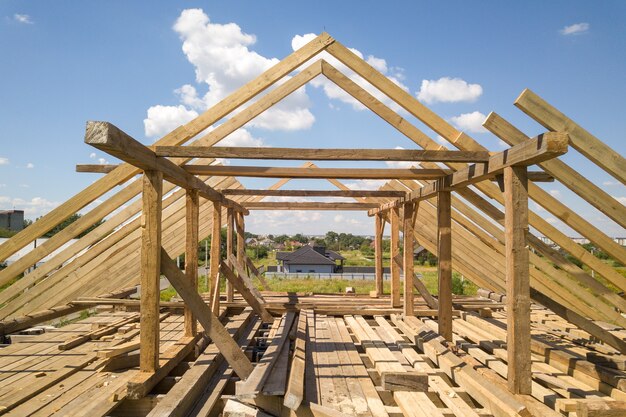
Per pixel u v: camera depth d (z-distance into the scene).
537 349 5.35
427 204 10.16
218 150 4.44
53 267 7.56
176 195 9.01
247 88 4.84
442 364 4.89
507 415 3.48
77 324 7.52
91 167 7.25
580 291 6.15
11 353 5.56
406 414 3.60
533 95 4.39
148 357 4.26
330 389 4.13
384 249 62.22
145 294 4.32
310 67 5.00
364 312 8.31
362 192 8.16
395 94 4.88
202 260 36.41
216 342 4.39
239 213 11.16
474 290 19.11
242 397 3.45
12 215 41.53
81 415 3.57
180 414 3.51
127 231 8.04
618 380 3.94
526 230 3.97
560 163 4.77
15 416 3.56
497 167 4.30
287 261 45.56
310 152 4.52
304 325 6.86
